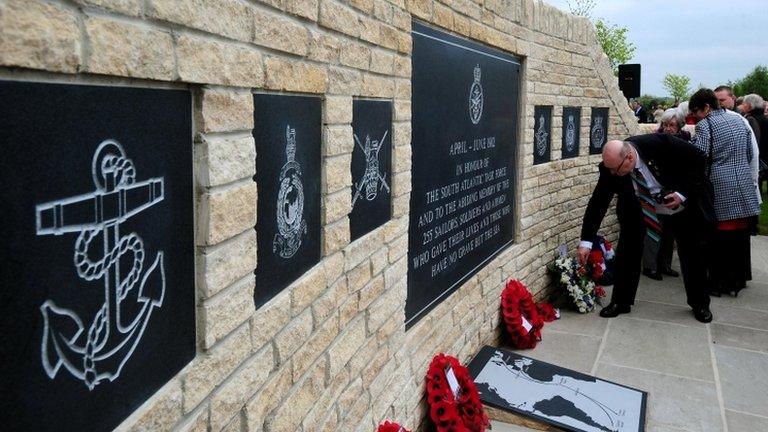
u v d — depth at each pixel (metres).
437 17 3.45
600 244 6.39
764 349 4.84
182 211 1.41
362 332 2.65
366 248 2.67
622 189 5.35
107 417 1.16
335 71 2.23
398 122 2.99
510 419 3.80
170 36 1.29
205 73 1.42
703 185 5.26
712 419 3.83
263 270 1.81
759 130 8.09
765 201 11.77
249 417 1.69
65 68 1.00
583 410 3.82
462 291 4.16
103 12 1.09
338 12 2.21
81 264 1.08
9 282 0.92
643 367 4.53
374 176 2.79
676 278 6.76
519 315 4.81
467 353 4.30
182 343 1.43
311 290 2.11
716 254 6.11
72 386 1.07
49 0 0.97
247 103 1.63
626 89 10.30
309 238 2.15
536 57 5.29
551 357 4.70
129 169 1.21
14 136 0.93
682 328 5.28
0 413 0.91
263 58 1.71
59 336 1.03
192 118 1.44
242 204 1.61
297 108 2.00
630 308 5.72
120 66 1.13
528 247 5.47
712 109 5.86
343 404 2.44
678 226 5.38
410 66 3.08
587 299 5.72
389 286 2.97
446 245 3.88
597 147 6.86
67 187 1.04
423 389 3.53
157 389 1.33
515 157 5.19
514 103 5.07
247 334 1.67
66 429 1.05
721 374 4.42
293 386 1.98
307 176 2.11
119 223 1.18
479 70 4.25
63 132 1.03
